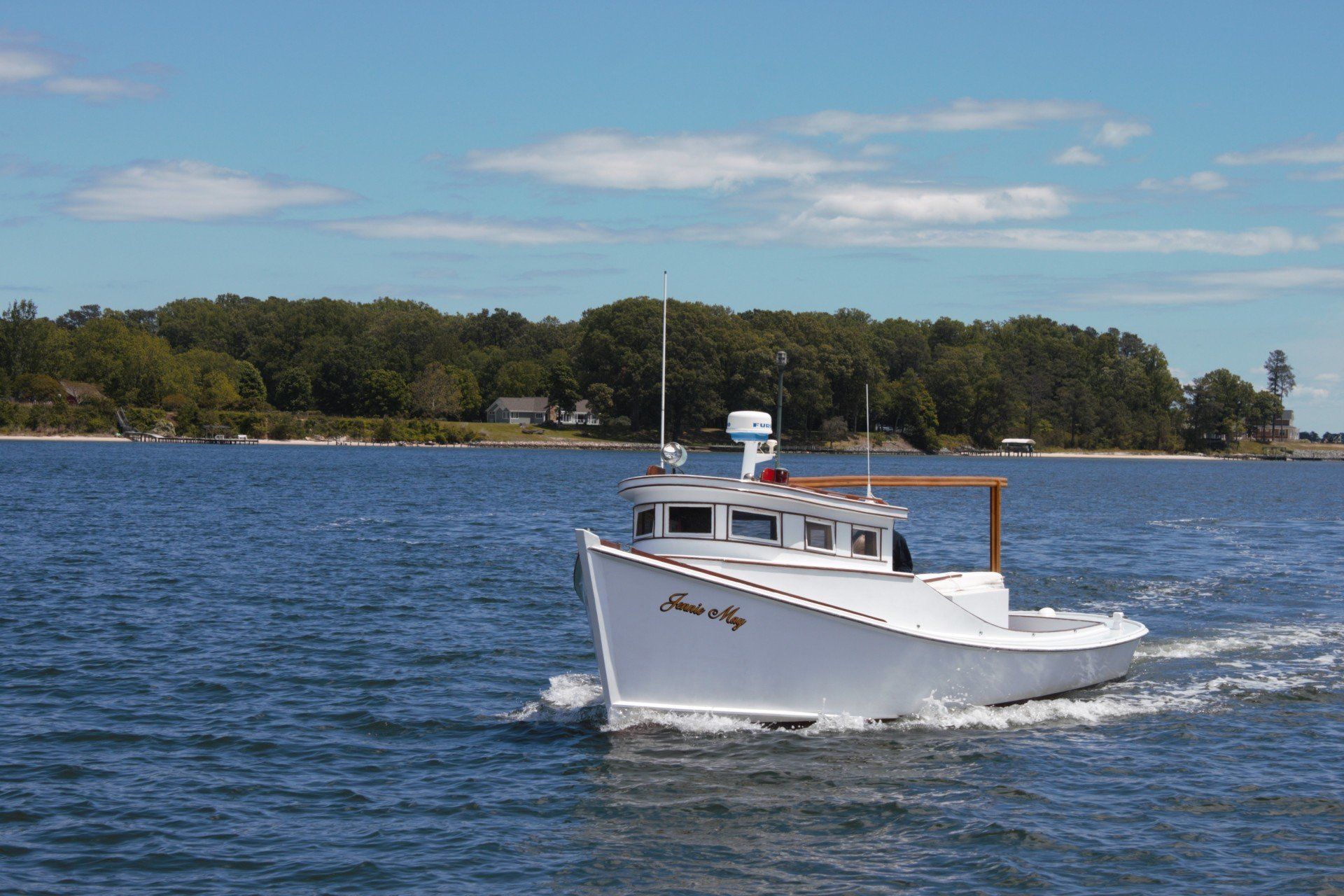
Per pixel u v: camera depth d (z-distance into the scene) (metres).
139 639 28.14
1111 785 18.27
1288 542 57.94
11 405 185.38
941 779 18.33
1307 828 16.64
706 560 19.89
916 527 62.44
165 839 15.86
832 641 19.91
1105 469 180.50
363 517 62.62
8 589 34.97
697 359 196.12
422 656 26.73
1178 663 26.94
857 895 14.56
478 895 14.41
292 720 21.36
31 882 14.48
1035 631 26.14
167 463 121.56
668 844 15.91
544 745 19.88
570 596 35.50
